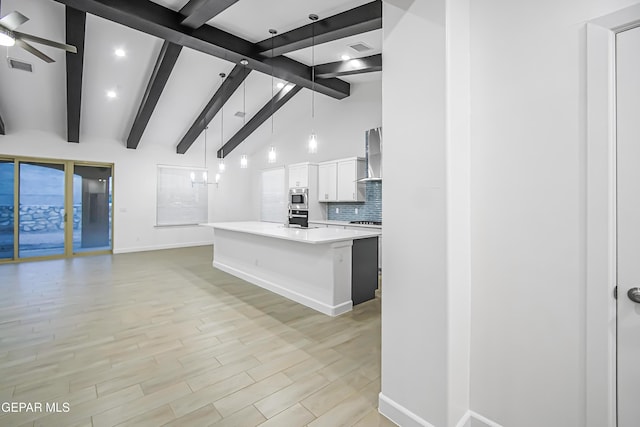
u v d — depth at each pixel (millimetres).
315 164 6961
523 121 1477
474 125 1635
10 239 6215
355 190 6070
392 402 1769
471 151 1646
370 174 5797
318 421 1757
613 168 1250
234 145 8250
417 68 1622
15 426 1684
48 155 6445
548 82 1401
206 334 2869
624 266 1239
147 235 7758
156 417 1769
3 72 4754
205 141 8266
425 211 1598
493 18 1562
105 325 3053
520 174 1491
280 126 8133
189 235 8445
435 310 1563
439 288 1545
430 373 1592
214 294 4105
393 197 1756
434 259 1563
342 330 2977
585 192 1314
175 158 8164
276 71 5043
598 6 1266
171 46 4352
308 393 2006
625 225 1234
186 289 4328
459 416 1614
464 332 1628
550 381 1426
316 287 3588
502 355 1566
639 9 1164
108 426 1696
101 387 2047
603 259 1270
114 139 7258
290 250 3965
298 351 2557
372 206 6156
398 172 1728
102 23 4062
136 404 1881
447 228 1507
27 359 2396
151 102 5590
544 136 1417
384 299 1813
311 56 4965
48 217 6582
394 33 1732
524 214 1483
